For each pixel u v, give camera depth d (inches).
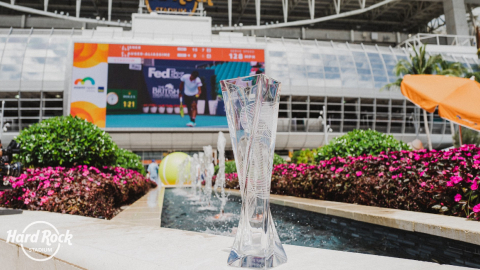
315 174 235.6
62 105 1250.0
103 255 54.1
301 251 60.1
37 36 1290.6
